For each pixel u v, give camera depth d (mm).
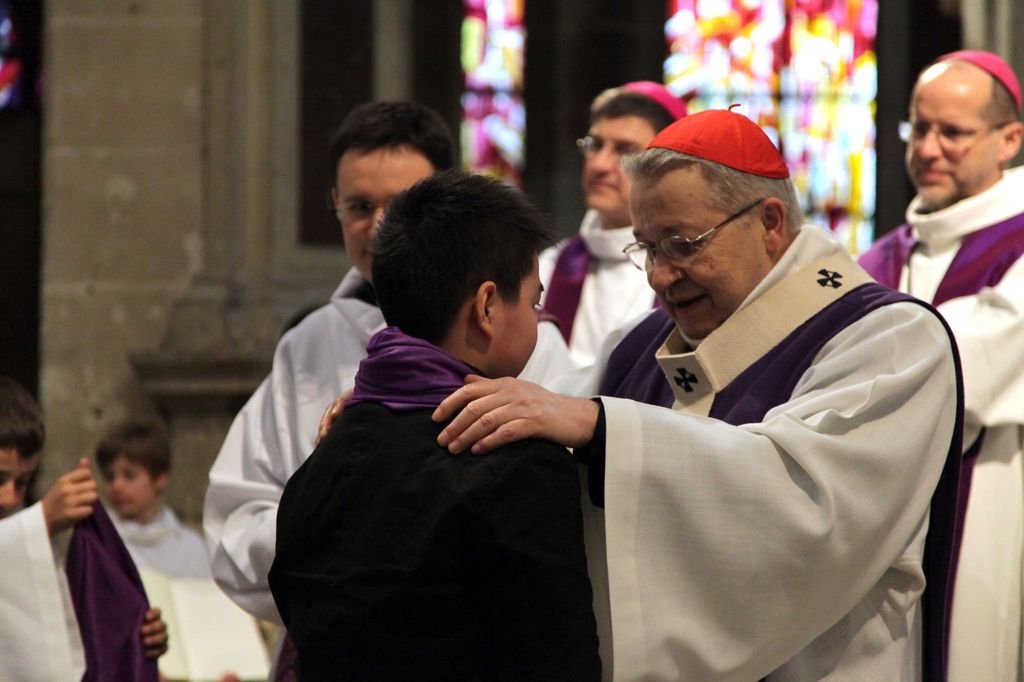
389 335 3156
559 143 11039
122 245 9477
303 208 9586
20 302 10336
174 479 9125
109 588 4445
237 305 9375
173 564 7363
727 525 3217
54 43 9531
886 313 3520
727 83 10984
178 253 9484
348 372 4348
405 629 2912
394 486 2973
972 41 8453
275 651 4270
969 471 4887
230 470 4371
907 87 10086
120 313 9438
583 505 3293
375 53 9758
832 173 10742
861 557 3322
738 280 3570
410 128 4238
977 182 5410
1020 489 4918
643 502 3199
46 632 4312
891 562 3400
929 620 3609
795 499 3248
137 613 4453
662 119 6016
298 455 4297
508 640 2898
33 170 10406
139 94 9539
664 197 3525
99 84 9531
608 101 6047
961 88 5398
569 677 2861
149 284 9453
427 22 10922
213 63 9539
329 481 3062
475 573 2922
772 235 3625
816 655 3490
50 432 9359
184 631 5875
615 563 3174
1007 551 4836
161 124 9523
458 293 3113
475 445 2979
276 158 9586
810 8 10922
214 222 9484
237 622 5977
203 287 9430
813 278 3637
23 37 10477
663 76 11062
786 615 3270
